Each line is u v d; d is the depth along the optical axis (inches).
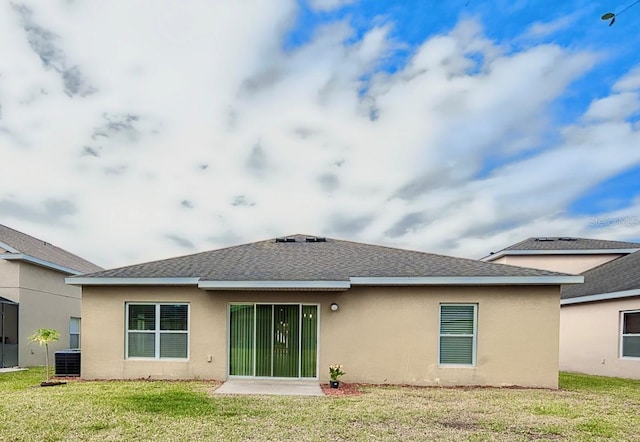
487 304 444.5
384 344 446.9
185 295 461.1
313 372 450.9
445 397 377.4
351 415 307.7
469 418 306.0
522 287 444.1
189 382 433.7
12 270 622.8
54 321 707.4
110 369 455.5
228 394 373.7
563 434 272.4
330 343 450.9
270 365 454.0
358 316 452.1
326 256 544.7
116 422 280.7
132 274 460.4
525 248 843.4
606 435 271.1
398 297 451.5
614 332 573.9
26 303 635.5
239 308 462.3
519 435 269.0
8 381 456.1
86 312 462.6
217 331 456.1
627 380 523.5
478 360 440.1
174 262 515.5
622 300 563.2
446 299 447.2
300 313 457.4
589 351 620.1
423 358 442.9
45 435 253.4
